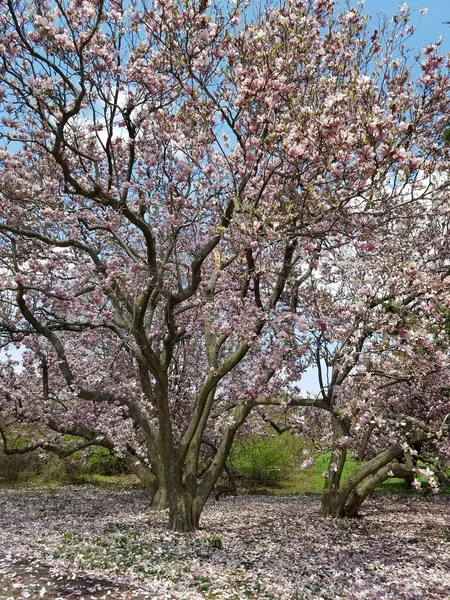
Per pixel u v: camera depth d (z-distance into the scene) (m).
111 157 9.16
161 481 13.27
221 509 14.01
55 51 7.41
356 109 6.69
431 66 7.62
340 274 10.49
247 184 8.41
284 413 11.18
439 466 10.79
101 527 10.41
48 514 12.34
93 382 11.58
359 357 9.01
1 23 6.93
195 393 15.58
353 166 6.84
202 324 13.31
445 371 8.04
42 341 12.53
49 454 18.92
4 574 6.52
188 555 8.05
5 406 13.35
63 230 11.06
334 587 6.84
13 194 9.30
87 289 10.86
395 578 7.40
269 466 20.38
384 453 11.77
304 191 7.55
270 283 10.96
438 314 7.70
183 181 9.11
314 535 10.51
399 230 10.12
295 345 9.23
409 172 6.16
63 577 6.52
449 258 10.66
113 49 7.53
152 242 8.28
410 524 12.28
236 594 6.28
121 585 6.34
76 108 6.51
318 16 7.96
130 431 13.09
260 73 6.83
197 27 6.80
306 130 6.59
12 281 9.30
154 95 7.96
